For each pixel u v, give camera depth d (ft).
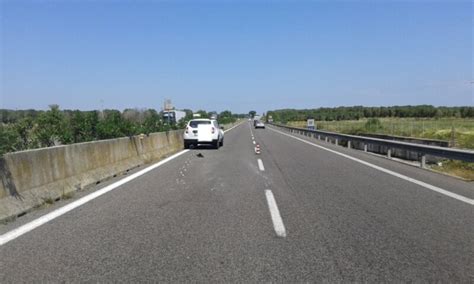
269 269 18.30
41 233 23.72
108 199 33.60
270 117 548.31
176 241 22.39
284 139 137.28
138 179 44.55
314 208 30.71
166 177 46.21
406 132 140.67
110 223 26.07
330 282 16.88
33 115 42.57
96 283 16.72
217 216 28.12
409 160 69.51
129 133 61.93
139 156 59.21
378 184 42.01
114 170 47.39
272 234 23.81
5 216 26.09
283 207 31.04
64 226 25.26
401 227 25.41
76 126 50.44
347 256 20.06
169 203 32.27
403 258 19.79
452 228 25.18
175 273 17.80
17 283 16.74
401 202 33.01
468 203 32.71
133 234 23.66
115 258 19.65
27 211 28.55
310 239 22.85
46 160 32.78
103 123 56.03
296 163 61.67
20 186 28.94
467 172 53.98
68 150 36.86
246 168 55.26
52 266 18.57
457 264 18.98
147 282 16.84
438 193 37.04
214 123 94.94
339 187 40.14
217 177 46.65
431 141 79.87
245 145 105.40
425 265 18.84
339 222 26.61
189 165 58.34
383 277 17.42
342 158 69.62
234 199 34.04
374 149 88.02
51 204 31.40
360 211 29.76
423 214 28.89
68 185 35.70
